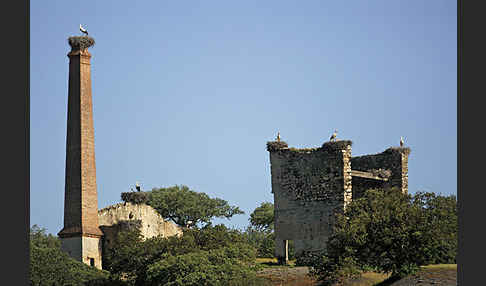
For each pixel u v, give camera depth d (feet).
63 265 234.79
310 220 261.85
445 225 210.38
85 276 237.45
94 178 272.51
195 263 224.12
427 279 202.18
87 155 272.31
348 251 213.87
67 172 271.08
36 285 223.71
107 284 238.89
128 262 242.99
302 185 264.93
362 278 222.89
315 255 258.57
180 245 247.29
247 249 239.91
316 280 227.40
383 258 216.33
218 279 218.18
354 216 224.53
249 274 222.69
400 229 212.23
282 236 266.98
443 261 226.58
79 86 275.59
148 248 245.65
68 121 275.18
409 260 211.20
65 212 268.21
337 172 258.16
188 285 216.74
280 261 266.16
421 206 220.02
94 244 264.93
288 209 266.77
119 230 272.31
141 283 239.50
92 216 268.41
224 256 231.50
